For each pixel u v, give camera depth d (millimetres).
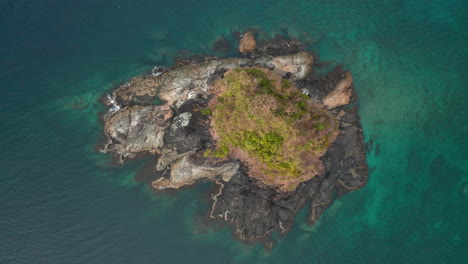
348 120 31766
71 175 29516
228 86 29688
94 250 27375
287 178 28781
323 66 33344
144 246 28312
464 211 30016
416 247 29156
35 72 31734
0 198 27500
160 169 30734
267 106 27625
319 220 30828
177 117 30203
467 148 31906
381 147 32281
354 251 29562
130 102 31734
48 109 30969
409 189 31438
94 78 32594
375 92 32938
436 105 32781
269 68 31312
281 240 30172
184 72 31469
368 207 31375
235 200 29609
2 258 26234
